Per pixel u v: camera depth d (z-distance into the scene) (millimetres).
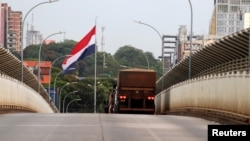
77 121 61500
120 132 48125
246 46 73688
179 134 47219
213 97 80250
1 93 94562
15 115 76625
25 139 41719
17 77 149000
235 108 63969
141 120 66062
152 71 122562
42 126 54188
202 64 109125
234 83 65375
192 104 103188
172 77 154125
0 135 44938
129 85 122250
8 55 107188
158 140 41875
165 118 73688
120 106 121688
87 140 41000
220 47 82938
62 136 43969
